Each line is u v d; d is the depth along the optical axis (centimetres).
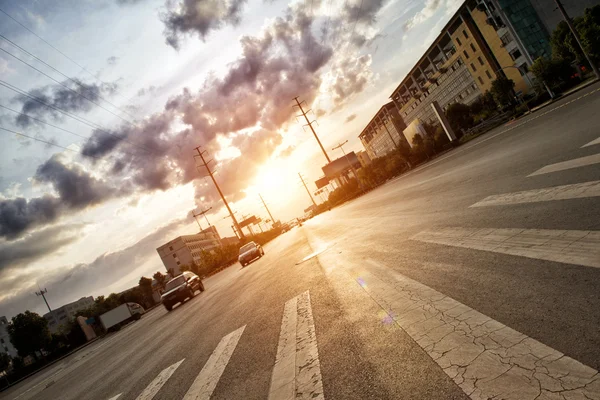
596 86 1836
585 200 354
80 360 1625
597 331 168
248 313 597
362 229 962
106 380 619
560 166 539
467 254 362
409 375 192
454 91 6556
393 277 397
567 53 3403
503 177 675
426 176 1755
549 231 320
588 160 493
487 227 421
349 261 606
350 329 297
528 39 4731
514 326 201
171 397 340
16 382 3266
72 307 12481
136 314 3678
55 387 957
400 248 527
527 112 2703
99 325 4653
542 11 4734
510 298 235
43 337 4656
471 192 689
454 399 159
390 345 237
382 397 183
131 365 648
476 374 170
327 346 282
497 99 4459
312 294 496
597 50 2875
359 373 218
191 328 757
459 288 288
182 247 10806
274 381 261
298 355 291
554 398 138
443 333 224
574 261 245
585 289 206
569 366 153
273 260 1530
